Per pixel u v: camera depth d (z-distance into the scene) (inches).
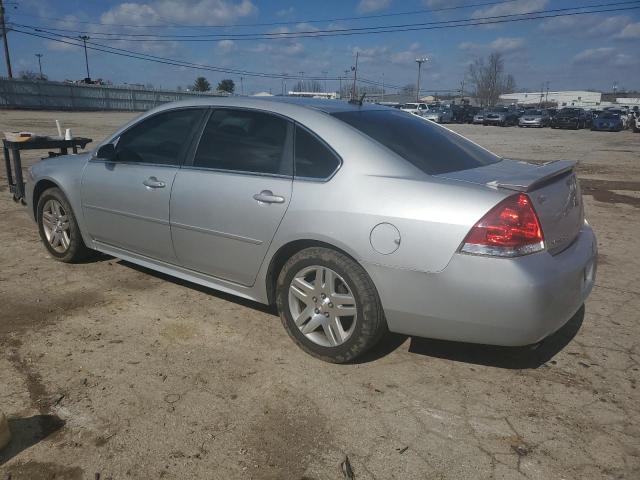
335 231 122.3
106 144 176.6
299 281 132.2
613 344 144.2
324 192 125.6
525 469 96.8
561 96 4768.7
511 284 107.0
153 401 113.6
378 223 117.3
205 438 102.7
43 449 98.3
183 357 132.0
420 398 117.7
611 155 727.1
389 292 118.1
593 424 110.0
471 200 111.1
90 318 151.7
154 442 101.2
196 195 147.8
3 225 249.8
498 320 109.9
